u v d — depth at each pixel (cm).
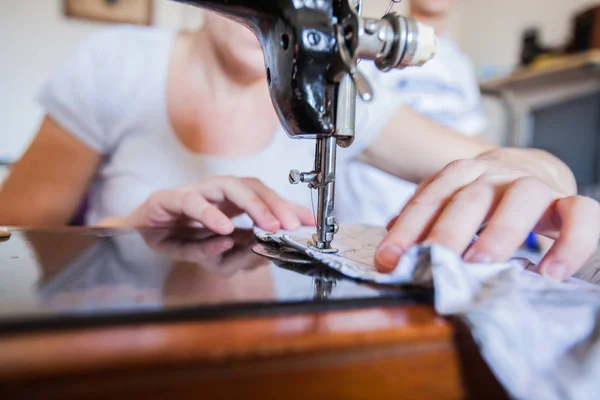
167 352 19
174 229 62
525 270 34
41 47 242
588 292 30
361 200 150
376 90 100
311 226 61
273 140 101
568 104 256
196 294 28
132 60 98
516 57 302
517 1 300
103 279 32
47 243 49
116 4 246
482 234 34
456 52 198
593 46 236
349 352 22
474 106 196
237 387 20
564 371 24
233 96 95
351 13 36
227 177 62
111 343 20
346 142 41
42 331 21
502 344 24
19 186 92
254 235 56
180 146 98
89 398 18
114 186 97
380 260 35
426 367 24
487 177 39
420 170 95
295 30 36
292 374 21
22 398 17
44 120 99
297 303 27
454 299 26
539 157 63
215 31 85
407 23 36
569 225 34
